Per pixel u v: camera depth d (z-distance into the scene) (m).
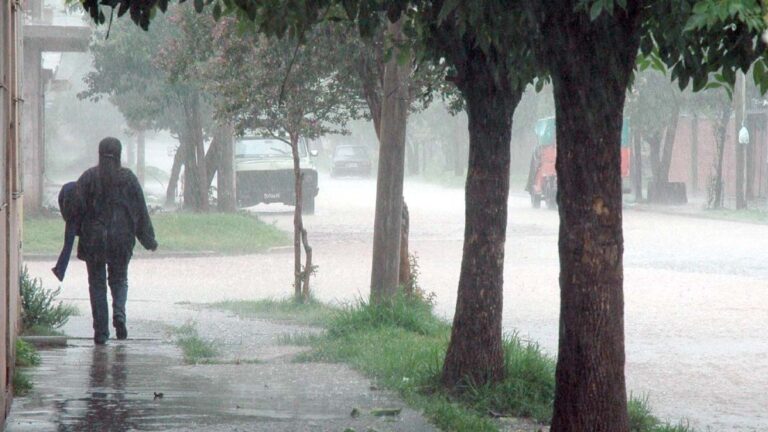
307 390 20.31
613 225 14.05
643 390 24.80
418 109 36.41
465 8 15.62
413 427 17.11
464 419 17.67
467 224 20.88
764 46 15.15
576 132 13.91
